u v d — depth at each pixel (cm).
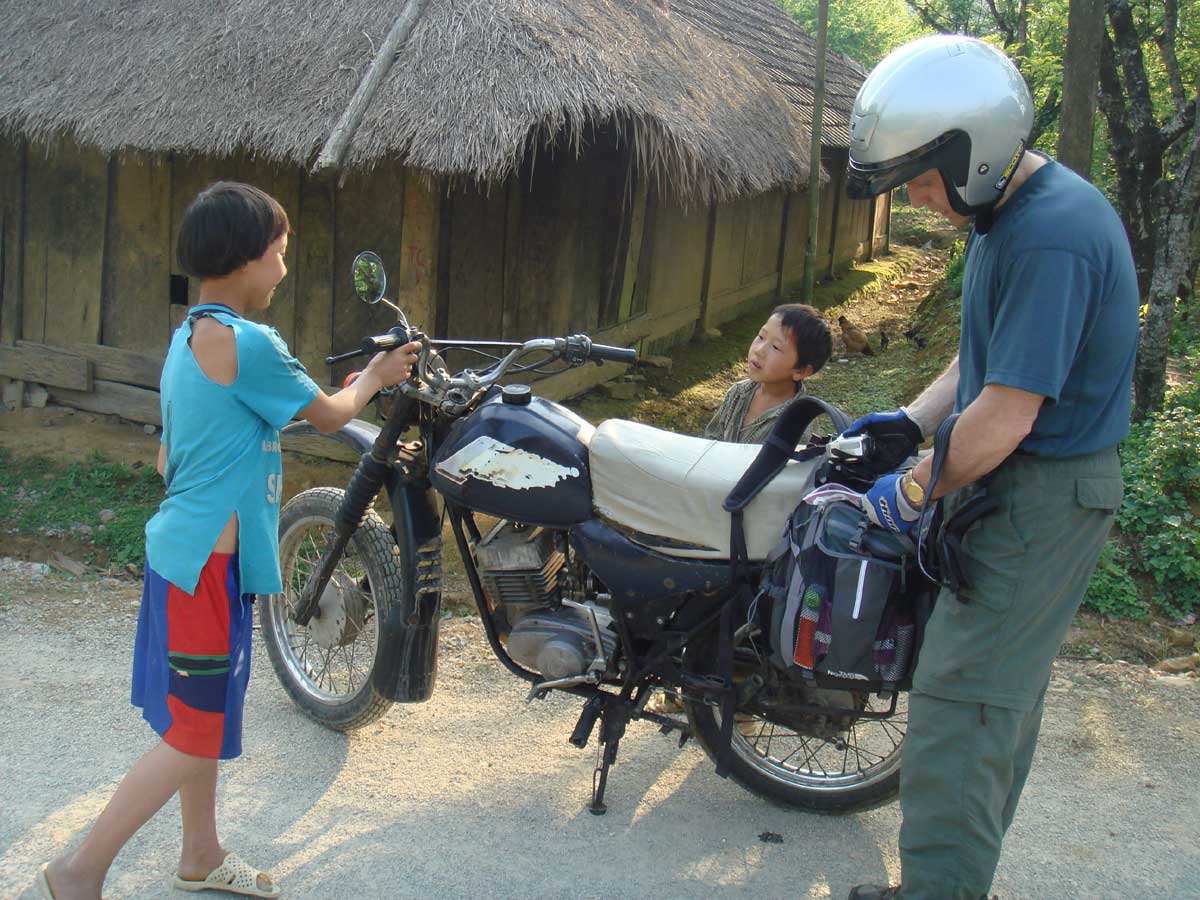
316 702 360
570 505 298
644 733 366
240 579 256
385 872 290
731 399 360
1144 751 366
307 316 658
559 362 774
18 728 350
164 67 608
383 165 624
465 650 420
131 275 696
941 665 240
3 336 735
